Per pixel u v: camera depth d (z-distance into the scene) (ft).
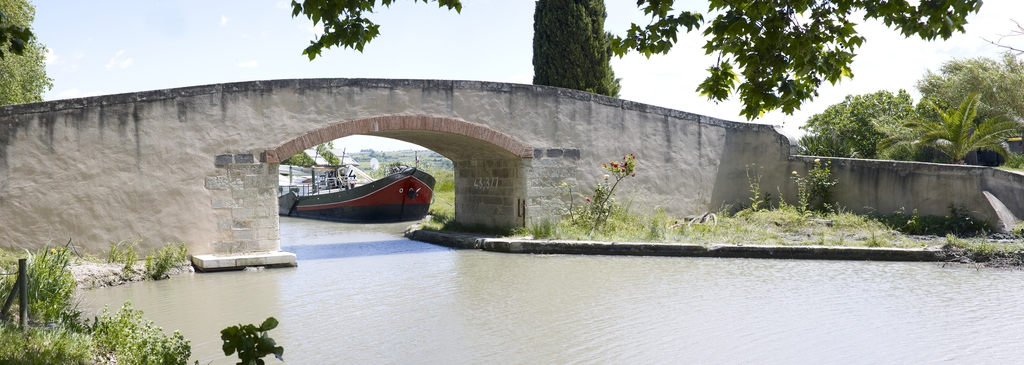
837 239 47.39
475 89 51.24
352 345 25.82
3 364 18.02
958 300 31.73
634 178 56.75
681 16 18.04
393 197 81.56
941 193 51.90
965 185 50.67
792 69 18.12
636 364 23.18
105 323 23.16
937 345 24.88
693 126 59.06
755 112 18.49
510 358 23.99
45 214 41.22
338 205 86.33
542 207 53.67
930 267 40.52
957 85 78.38
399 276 40.50
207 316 30.55
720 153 60.18
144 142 43.06
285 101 46.21
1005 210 49.60
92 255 41.88
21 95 82.43
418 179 82.33
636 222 54.49
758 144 61.05
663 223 53.52
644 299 32.78
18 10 73.77
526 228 53.11
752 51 17.93
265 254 44.62
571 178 54.60
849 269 40.19
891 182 54.70
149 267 40.40
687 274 39.24
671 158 58.13
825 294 33.40
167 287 37.63
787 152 60.34
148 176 43.16
